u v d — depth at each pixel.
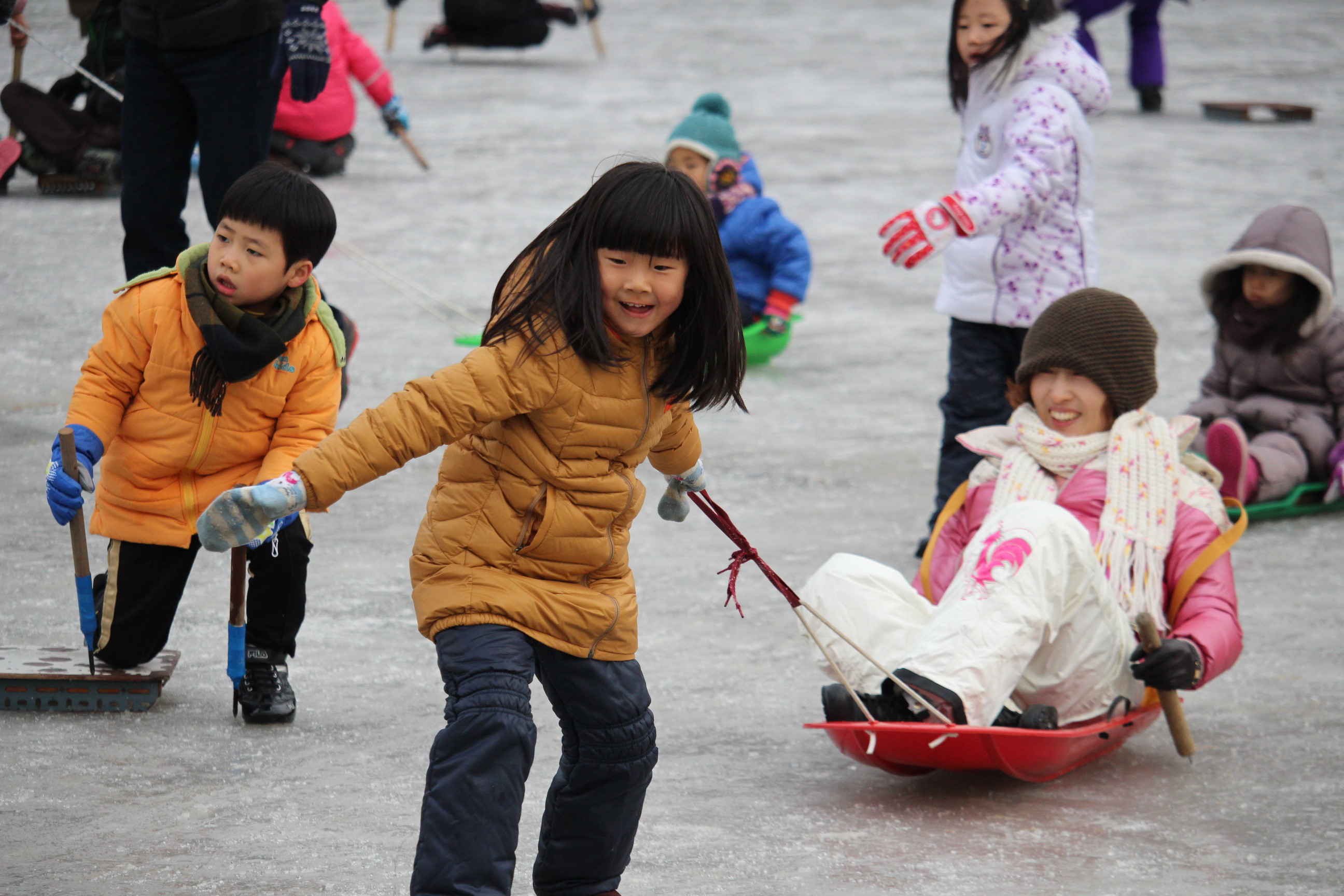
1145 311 37.19
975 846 12.88
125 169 20.86
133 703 15.09
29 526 20.77
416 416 10.09
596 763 10.89
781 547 21.84
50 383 27.52
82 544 14.32
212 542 9.80
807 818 13.41
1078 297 16.00
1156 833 13.24
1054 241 20.78
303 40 22.78
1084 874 12.34
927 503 24.23
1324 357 24.16
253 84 20.39
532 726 10.23
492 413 10.23
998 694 13.52
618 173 10.36
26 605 17.88
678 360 10.74
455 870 9.83
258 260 13.66
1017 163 20.22
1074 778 14.57
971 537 16.38
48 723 14.75
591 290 10.26
